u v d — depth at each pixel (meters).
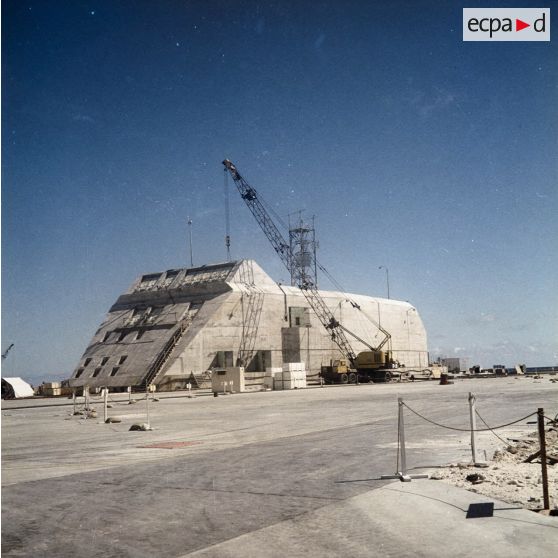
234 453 15.32
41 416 36.56
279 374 74.75
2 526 8.65
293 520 8.42
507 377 97.50
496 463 12.48
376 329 114.94
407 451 14.47
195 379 80.69
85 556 7.22
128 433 22.16
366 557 6.78
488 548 6.92
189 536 7.86
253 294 90.56
